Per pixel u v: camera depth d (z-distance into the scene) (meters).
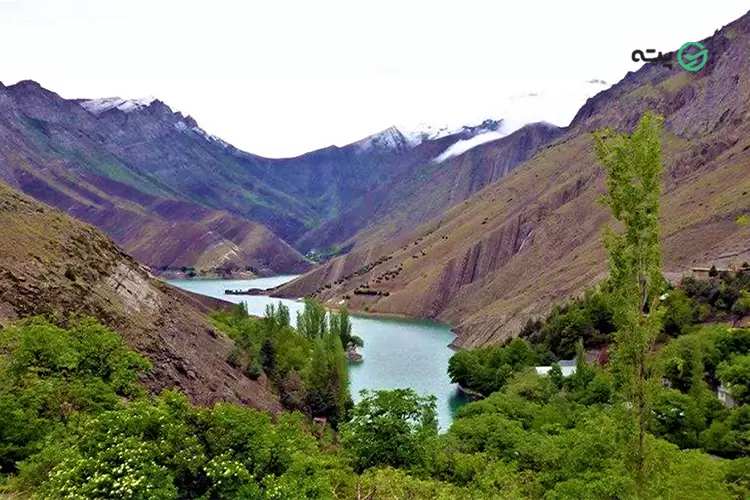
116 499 17.16
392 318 199.00
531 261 192.38
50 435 23.17
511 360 92.06
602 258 145.38
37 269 50.09
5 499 19.98
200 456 19.64
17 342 30.30
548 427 50.06
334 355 77.88
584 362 71.62
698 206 143.12
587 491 25.09
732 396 56.66
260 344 77.88
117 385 30.39
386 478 29.53
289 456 22.20
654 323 18.72
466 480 36.09
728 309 82.38
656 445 20.67
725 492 28.44
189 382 53.88
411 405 37.16
